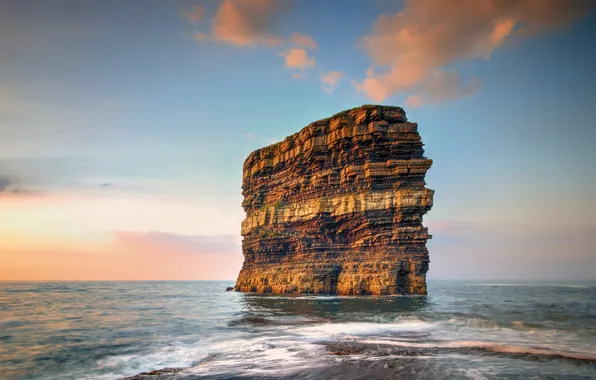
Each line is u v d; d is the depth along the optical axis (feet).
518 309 110.83
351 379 45.14
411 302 137.69
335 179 194.39
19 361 56.08
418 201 170.91
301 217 204.03
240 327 84.89
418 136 179.93
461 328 78.59
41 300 187.73
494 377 45.09
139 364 54.19
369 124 182.60
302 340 68.64
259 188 245.45
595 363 50.78
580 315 94.79
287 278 206.69
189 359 56.70
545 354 55.67
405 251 173.17
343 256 189.67
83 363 54.85
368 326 82.69
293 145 221.46
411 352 58.08
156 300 183.73
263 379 45.78
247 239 249.55
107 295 240.32
